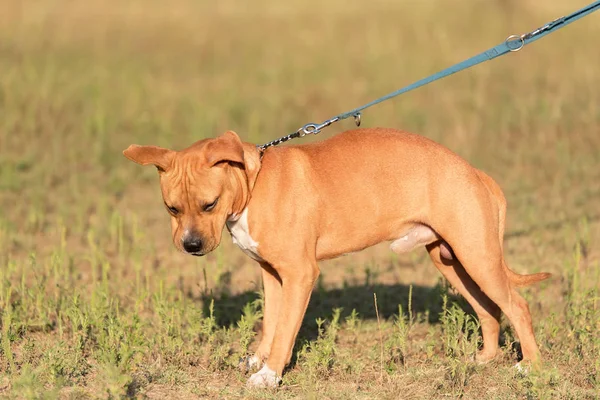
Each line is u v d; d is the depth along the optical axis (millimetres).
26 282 12531
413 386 9180
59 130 21312
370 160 9461
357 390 9141
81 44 31281
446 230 9422
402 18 34844
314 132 9805
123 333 9922
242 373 9625
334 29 33562
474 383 9250
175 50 31156
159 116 22734
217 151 8555
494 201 9602
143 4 39344
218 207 8742
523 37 10055
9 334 10070
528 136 21219
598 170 18859
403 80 25984
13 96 23031
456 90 24656
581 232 14695
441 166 9461
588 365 9602
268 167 9164
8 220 15477
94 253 13141
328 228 9406
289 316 9156
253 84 26281
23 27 32969
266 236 9094
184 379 9320
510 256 14109
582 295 10992
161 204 17438
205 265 13344
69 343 10297
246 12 38062
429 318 11602
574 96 23969
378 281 13320
